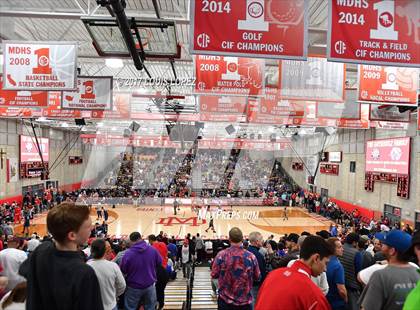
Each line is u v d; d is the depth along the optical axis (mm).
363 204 22406
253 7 4727
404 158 17750
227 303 3529
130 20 6039
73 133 33750
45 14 8070
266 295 2078
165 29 6582
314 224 21844
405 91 7293
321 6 10219
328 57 4758
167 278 5316
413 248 2000
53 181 29641
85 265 1707
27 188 25141
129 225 21016
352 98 12070
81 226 1749
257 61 7605
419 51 4820
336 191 26141
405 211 17781
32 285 1713
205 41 4707
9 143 22547
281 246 7879
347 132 24859
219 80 7602
